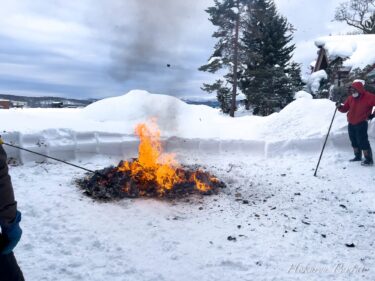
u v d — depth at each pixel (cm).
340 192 615
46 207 493
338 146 843
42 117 916
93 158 766
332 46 2169
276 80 2402
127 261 371
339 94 1588
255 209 527
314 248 414
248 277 350
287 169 746
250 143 860
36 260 364
